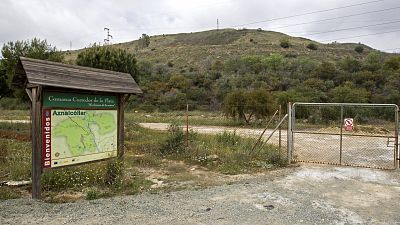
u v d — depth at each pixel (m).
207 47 80.06
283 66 50.56
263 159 10.45
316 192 7.16
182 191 7.11
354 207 6.15
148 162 9.95
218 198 6.61
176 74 51.50
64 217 5.37
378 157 12.01
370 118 25.25
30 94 6.44
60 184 7.05
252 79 44.16
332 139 17.41
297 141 16.58
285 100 27.78
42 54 22.92
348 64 44.12
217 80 46.62
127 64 25.77
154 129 19.88
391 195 6.98
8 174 8.09
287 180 8.22
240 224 5.19
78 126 7.27
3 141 13.24
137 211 5.73
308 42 89.88
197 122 26.11
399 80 35.94
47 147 6.61
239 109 25.09
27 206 5.88
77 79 7.00
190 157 10.63
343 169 9.61
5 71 22.52
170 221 5.29
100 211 5.69
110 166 7.52
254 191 7.17
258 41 89.75
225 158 10.27
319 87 37.28
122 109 8.41
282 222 5.30
